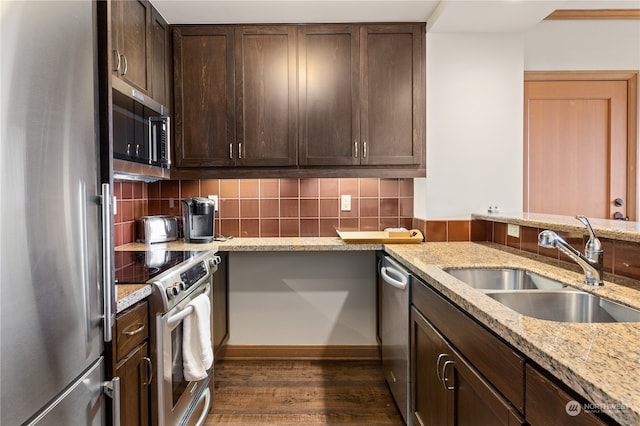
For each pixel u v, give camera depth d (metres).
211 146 2.53
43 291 0.82
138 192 2.71
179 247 2.37
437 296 1.46
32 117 0.78
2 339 0.70
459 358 1.24
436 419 1.48
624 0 2.66
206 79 2.51
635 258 1.37
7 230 0.71
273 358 2.91
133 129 1.87
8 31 0.71
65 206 0.90
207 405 2.01
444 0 2.18
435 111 2.53
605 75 2.89
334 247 2.46
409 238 2.46
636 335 0.85
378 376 2.60
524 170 2.92
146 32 2.14
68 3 0.92
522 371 0.87
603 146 2.93
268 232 2.88
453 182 2.55
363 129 2.52
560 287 1.42
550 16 2.84
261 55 2.52
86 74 1.00
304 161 2.53
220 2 2.23
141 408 1.34
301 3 2.25
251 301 2.91
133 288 1.33
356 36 2.51
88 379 1.00
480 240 2.55
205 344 1.70
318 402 2.26
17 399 0.74
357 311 2.91
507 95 2.54
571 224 1.68
